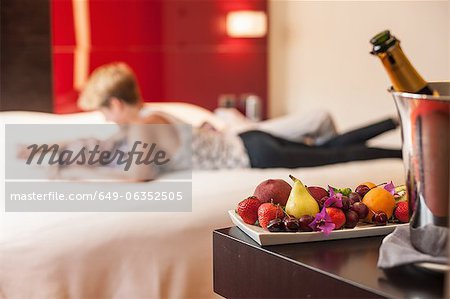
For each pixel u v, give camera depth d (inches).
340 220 43.9
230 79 189.5
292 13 190.1
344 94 175.5
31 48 152.6
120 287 89.9
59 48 161.3
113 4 170.7
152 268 90.5
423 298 32.7
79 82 164.9
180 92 183.6
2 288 86.0
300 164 116.0
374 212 45.6
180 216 93.4
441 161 34.6
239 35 188.9
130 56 175.0
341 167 110.3
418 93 38.8
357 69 170.6
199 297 92.1
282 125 150.1
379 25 162.2
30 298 86.7
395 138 158.2
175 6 180.5
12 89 150.9
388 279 35.4
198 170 119.3
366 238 44.0
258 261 41.7
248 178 106.6
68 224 90.8
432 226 35.5
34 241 87.7
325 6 179.0
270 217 43.9
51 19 156.9
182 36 182.1
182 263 91.5
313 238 43.0
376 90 165.5
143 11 175.8
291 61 192.5
